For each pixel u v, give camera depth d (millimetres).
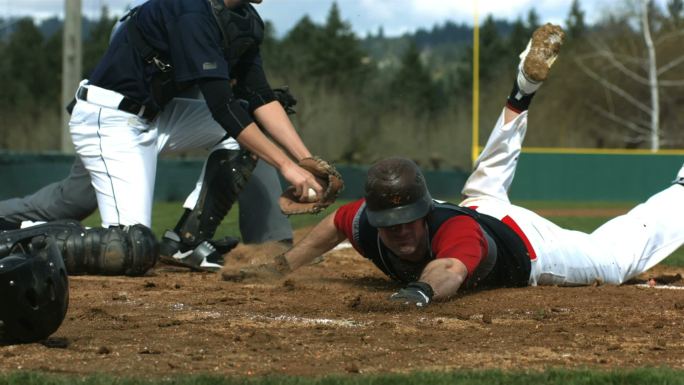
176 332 9750
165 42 15445
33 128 91125
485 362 8477
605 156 58125
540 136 62406
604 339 9641
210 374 7781
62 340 9195
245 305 11805
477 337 9641
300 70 87875
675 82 63312
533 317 10930
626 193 58344
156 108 15961
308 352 8812
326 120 78000
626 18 64438
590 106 63250
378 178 11453
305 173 13539
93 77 16156
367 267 17656
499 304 11797
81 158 16234
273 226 17438
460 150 76062
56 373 7887
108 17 121500
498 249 12859
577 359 8656
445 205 12203
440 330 10008
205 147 16859
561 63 63875
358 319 10648
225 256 17266
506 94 66875
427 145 77750
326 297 12562
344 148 77375
